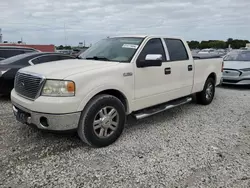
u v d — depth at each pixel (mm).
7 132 4188
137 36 4633
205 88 6246
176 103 5160
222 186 2711
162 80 4602
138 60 4113
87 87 3361
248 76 8836
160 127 4641
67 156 3373
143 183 2758
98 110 3506
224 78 9203
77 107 3262
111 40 4867
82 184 2721
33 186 2668
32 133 4156
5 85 6383
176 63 4945
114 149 3621
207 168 3102
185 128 4605
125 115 3939
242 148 3723
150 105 4445
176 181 2803
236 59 10109
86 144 3760
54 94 3209
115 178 2850
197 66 5715
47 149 3574
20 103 3521
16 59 6723
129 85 3949
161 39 4801
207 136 4207
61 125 3219
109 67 3711
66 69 3496
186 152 3551
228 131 4477
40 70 3512
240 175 2939
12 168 3020
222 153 3537
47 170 2996
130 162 3232
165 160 3297
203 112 5754
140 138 4062
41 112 3221
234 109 6066
